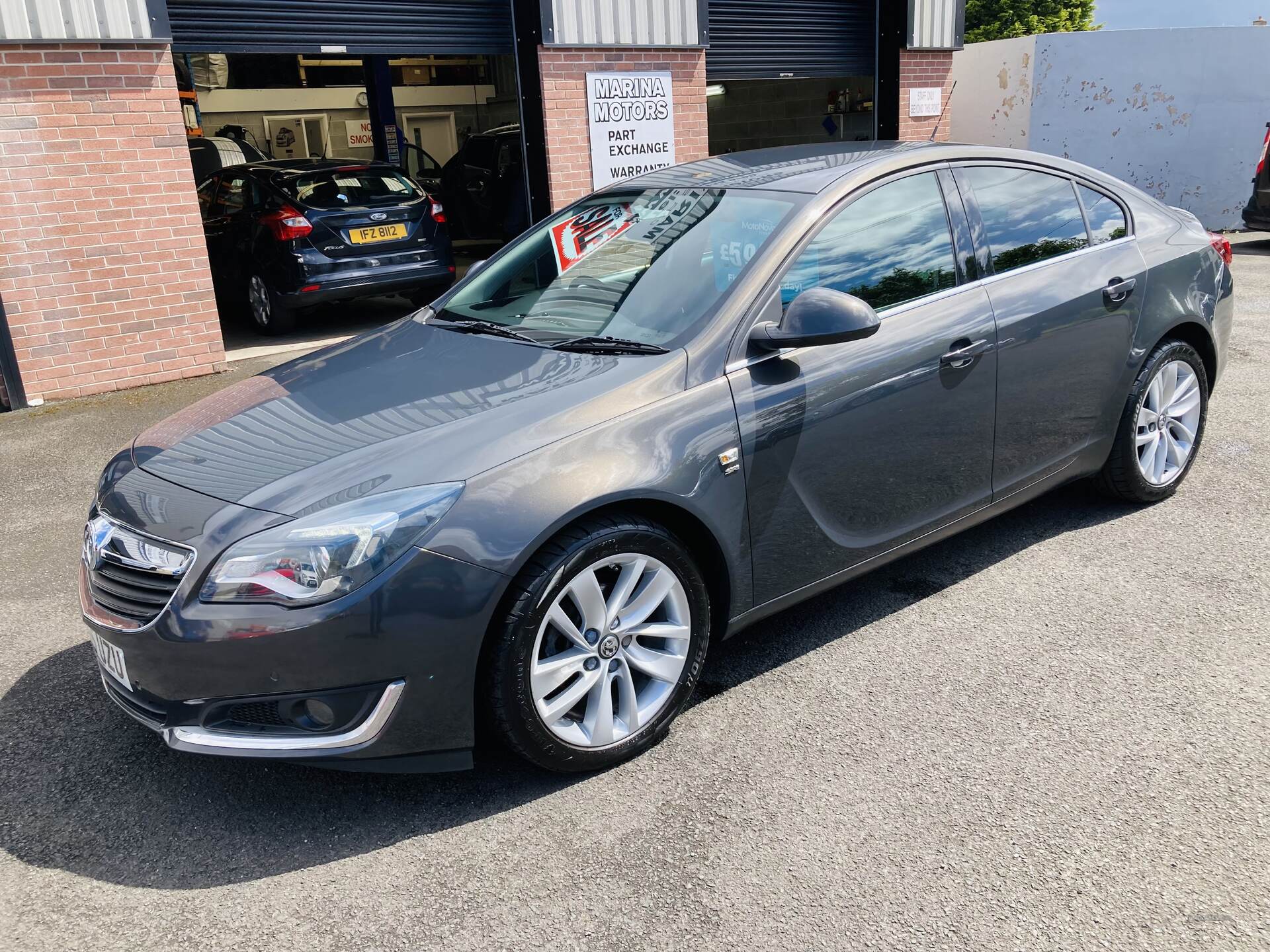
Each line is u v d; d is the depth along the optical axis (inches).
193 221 306.8
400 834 101.9
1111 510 174.9
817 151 151.9
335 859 98.5
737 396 114.7
